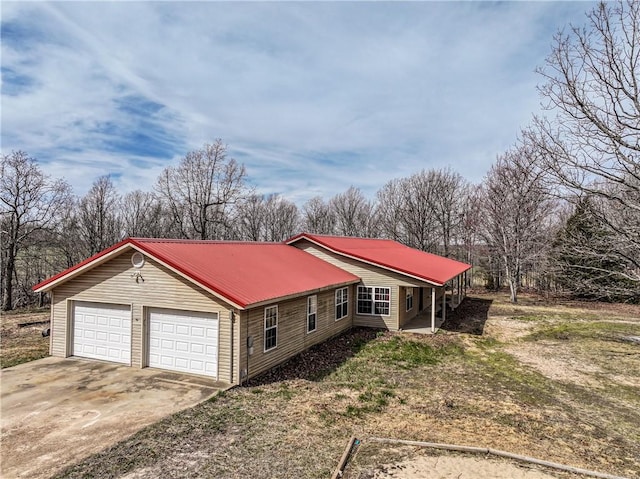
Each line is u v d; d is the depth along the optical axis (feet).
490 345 49.21
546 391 32.71
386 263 56.54
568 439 23.72
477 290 113.29
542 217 90.27
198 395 28.91
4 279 82.84
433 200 134.00
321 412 26.71
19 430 23.13
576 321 66.33
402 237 143.43
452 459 20.40
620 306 83.51
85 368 35.14
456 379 35.45
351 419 25.86
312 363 38.81
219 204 129.59
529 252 92.27
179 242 40.29
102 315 37.47
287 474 18.78
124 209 128.98
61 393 29.14
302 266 51.42
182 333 33.96
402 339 50.39
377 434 23.73
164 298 34.24
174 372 33.96
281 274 43.34
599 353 45.68
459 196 130.82
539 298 95.20
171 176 128.06
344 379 34.32
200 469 19.08
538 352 46.03
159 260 33.27
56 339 39.11
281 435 23.03
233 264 39.96
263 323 34.94
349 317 56.90
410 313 65.31
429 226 134.72
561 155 35.32
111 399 28.02
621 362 41.91
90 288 37.63
